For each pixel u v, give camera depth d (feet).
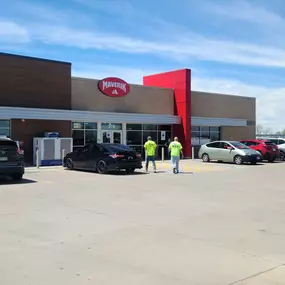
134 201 37.17
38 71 81.61
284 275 17.94
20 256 20.22
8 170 49.11
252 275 17.92
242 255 20.89
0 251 21.03
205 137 117.91
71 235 24.45
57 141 77.92
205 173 65.67
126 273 17.97
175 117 104.22
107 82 93.40
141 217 29.96
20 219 28.73
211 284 16.81
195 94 113.91
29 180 52.85
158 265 19.11
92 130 91.61
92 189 44.91
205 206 34.88
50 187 46.16
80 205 34.68
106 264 19.16
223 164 85.81
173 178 57.41
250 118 130.82
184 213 31.68
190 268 18.75
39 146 76.23
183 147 104.53
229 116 123.75
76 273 17.87
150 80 114.83
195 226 27.25
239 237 24.50
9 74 77.71
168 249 21.79
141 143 101.76
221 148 89.10
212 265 19.22
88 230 25.76
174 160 65.36
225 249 21.94
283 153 102.63
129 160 62.54
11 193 41.22
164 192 43.19
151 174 63.26
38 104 81.51
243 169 73.92
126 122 95.04
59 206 34.04
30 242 22.81
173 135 106.73
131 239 23.71
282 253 21.34
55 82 84.07
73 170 67.31
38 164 71.05
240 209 33.60
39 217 29.50
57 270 18.22
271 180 55.62
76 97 88.63
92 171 66.03
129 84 98.17
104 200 37.50
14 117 76.38
